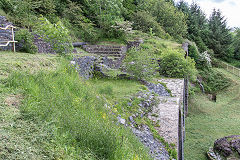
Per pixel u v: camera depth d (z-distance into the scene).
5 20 9.48
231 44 31.28
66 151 2.58
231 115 13.35
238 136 8.37
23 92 3.64
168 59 12.29
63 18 14.37
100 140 3.07
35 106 3.32
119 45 14.55
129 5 23.39
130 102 6.58
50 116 3.23
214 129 10.75
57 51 7.84
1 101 3.12
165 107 7.00
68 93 4.61
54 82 4.75
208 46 32.47
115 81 9.36
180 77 11.95
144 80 9.80
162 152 4.98
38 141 2.55
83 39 14.70
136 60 10.00
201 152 8.25
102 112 4.85
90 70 9.60
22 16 10.67
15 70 4.38
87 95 5.23
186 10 34.16
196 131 10.44
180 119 7.32
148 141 5.14
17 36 7.77
